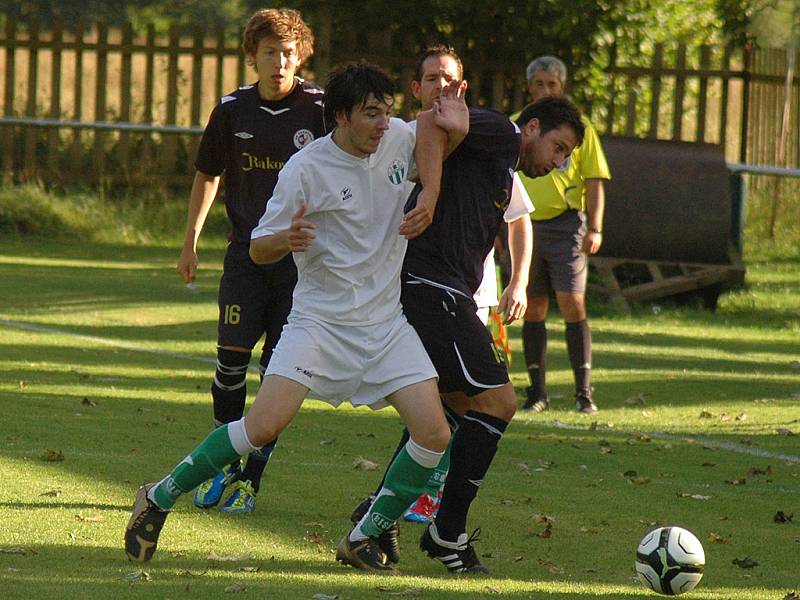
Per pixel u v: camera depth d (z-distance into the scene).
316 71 76.19
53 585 16.36
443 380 18.31
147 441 26.75
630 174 59.25
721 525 21.95
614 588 17.77
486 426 18.31
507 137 18.48
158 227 76.69
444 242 18.22
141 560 17.81
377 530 18.05
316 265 17.36
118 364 37.72
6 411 29.28
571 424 32.03
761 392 37.56
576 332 34.00
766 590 17.97
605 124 75.62
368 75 16.73
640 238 58.53
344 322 17.38
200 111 81.00
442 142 17.70
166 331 44.91
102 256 67.81
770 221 76.06
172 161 79.88
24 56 101.00
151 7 141.38
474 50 76.12
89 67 110.06
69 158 80.06
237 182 22.98
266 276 22.50
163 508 17.88
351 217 17.16
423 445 17.52
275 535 19.92
